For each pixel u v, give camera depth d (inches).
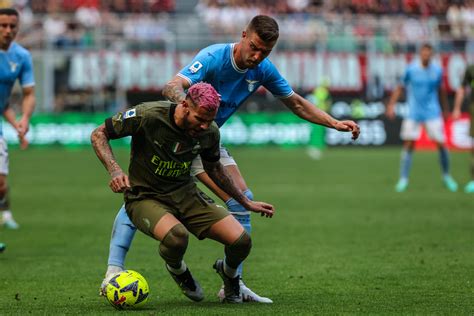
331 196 2128.4
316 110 975.6
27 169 2906.0
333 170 2866.6
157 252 1310.3
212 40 3892.7
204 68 910.4
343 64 3890.3
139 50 3846.0
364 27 4168.3
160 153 829.2
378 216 1745.8
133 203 851.4
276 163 3129.9
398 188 2289.6
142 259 1238.9
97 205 1951.3
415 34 4126.5
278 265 1180.5
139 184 851.4
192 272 1135.6
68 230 1555.1
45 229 1566.2
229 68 925.2
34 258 1243.2
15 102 3789.4
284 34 3932.1
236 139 3880.4
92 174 2741.1
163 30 4116.6
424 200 2038.6
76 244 1389.0
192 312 826.2
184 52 3846.0
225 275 888.9
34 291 979.9
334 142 3890.3
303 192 2219.5
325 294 956.6
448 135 3828.7
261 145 3882.9
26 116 1417.3
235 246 850.1
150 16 4288.9
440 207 1897.1
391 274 1095.6
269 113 3927.2
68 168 2947.8
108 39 3853.3
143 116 819.4
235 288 896.9
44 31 3981.3
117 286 840.3
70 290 987.9
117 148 3786.9
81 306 874.1
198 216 855.1
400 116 3890.3
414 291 968.3
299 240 1428.4
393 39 3905.0
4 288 1000.2
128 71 3823.8
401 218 1712.6
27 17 4195.4
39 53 3772.1
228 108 952.3
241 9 4313.5
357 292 967.0
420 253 1278.3
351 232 1520.7
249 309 849.5
